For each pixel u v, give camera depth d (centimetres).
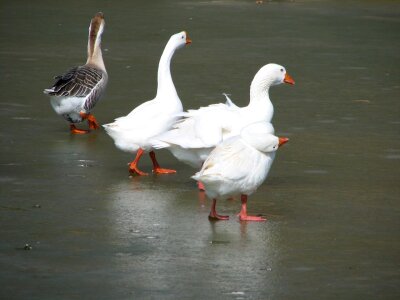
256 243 1087
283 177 1409
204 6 3834
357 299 913
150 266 1003
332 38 3006
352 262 1024
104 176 1410
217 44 2844
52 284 945
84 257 1029
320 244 1085
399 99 2064
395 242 1096
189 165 1459
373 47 2836
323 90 2159
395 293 931
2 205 1233
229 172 1138
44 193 1298
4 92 2069
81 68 1788
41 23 3275
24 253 1039
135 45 2802
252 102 1359
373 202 1270
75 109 1711
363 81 2281
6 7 3731
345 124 1800
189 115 1329
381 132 1731
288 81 1359
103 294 919
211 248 1066
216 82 2223
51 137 1683
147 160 1536
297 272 990
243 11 3675
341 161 1509
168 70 1455
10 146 1596
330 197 1293
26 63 2452
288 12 3656
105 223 1160
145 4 3903
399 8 3834
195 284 950
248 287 943
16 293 919
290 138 1673
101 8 3744
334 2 4031
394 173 1433
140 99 2016
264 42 2895
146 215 1199
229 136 1309
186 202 1270
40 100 2005
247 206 1249
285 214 1211
